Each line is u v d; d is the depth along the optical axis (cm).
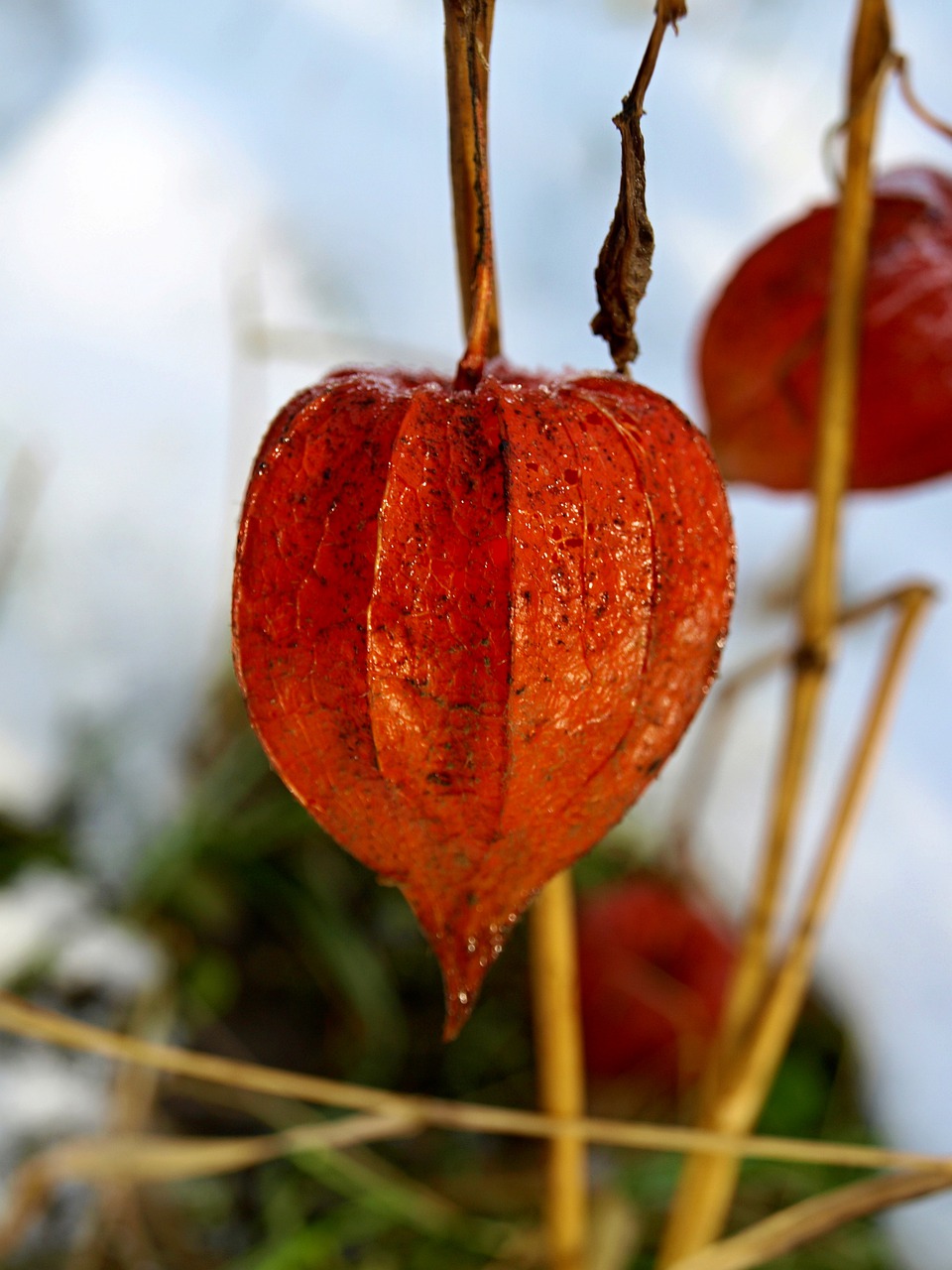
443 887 23
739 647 56
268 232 60
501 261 62
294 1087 30
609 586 22
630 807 23
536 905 29
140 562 52
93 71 63
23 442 52
